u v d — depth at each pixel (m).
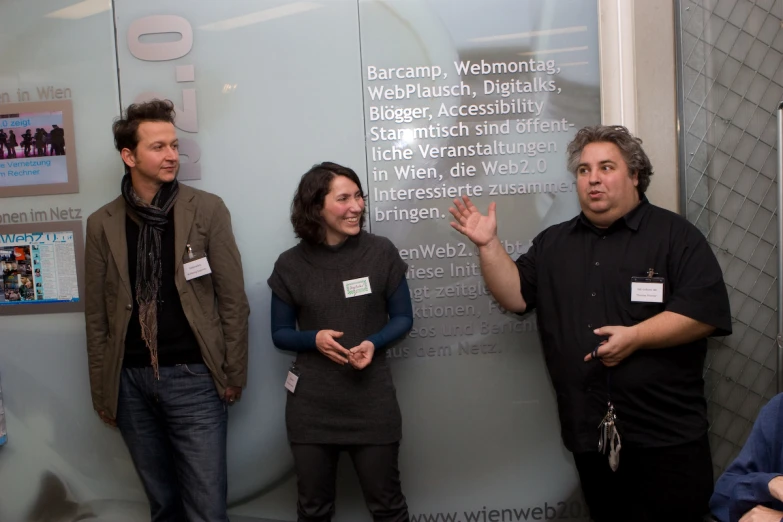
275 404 2.57
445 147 2.54
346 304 2.11
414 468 2.60
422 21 2.50
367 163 2.53
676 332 1.87
